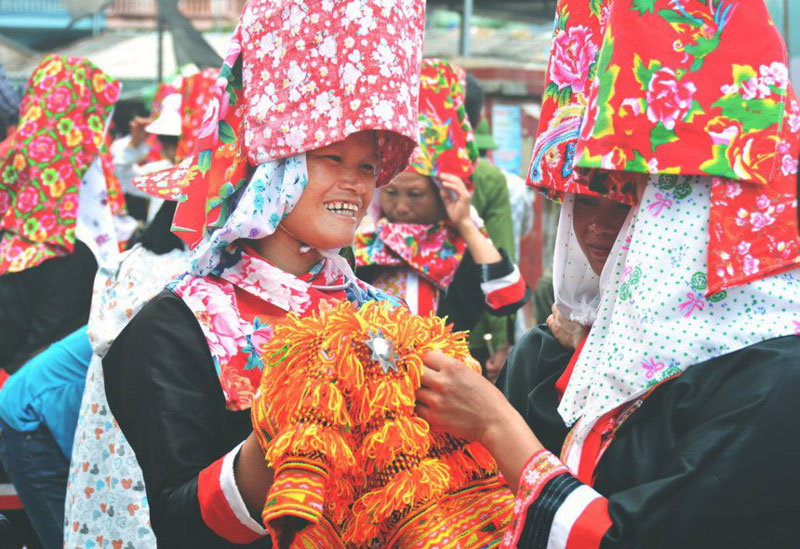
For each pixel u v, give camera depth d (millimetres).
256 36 2080
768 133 1746
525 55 11859
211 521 1793
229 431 1983
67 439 3326
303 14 2035
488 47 12180
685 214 1775
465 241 3508
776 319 1728
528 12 10375
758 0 1797
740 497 1617
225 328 2018
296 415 1638
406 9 2086
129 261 2758
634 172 1857
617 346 1804
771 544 1656
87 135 4262
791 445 1628
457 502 1752
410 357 1709
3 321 3982
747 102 1757
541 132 2068
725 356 1729
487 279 3426
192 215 2119
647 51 1774
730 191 1738
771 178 1733
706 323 1747
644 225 1799
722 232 1729
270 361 1726
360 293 2248
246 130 2068
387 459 1649
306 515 1559
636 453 1765
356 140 2084
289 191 2045
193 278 2086
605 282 1969
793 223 1735
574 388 1911
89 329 2703
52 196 4129
